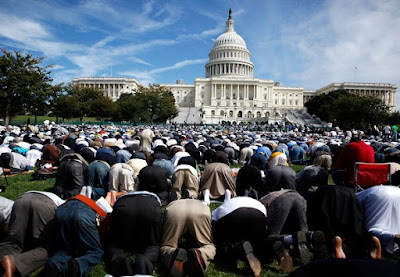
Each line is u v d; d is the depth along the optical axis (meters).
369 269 2.17
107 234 6.20
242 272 5.74
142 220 5.63
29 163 14.60
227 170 9.20
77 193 8.63
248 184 8.02
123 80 148.12
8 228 5.62
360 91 154.00
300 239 5.31
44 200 5.68
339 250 5.37
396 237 6.07
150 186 8.51
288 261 5.19
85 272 5.20
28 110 49.66
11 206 6.21
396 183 8.92
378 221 6.47
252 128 57.84
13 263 4.91
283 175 8.15
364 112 65.50
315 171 9.02
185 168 8.70
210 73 156.75
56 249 5.50
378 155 13.01
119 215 5.64
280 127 58.81
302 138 26.41
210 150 13.97
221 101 142.50
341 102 70.38
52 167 13.33
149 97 77.69
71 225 5.38
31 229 5.58
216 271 5.74
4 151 13.73
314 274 2.31
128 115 75.25
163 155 12.03
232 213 5.75
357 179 9.16
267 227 6.21
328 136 33.44
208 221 5.92
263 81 147.75
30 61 44.69
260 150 14.62
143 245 5.89
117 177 9.10
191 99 154.88
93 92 88.62
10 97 43.78
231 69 151.38
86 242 5.46
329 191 6.10
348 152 9.95
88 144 16.17
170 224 5.79
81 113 78.00
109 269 5.09
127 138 22.22
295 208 6.09
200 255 5.20
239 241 5.83
